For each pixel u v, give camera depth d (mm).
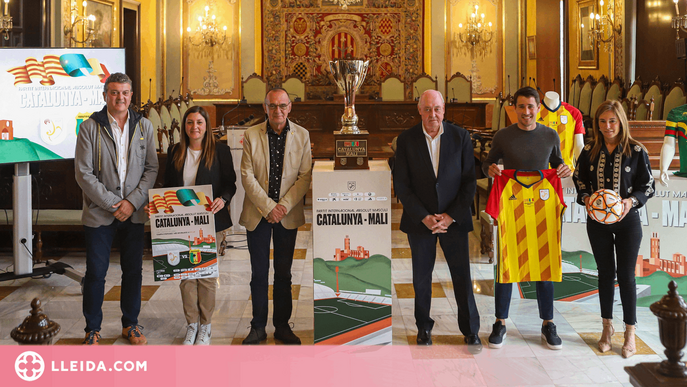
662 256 3668
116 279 4629
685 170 3623
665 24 8703
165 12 12617
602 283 3232
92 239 3305
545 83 11453
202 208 3311
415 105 10539
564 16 11852
